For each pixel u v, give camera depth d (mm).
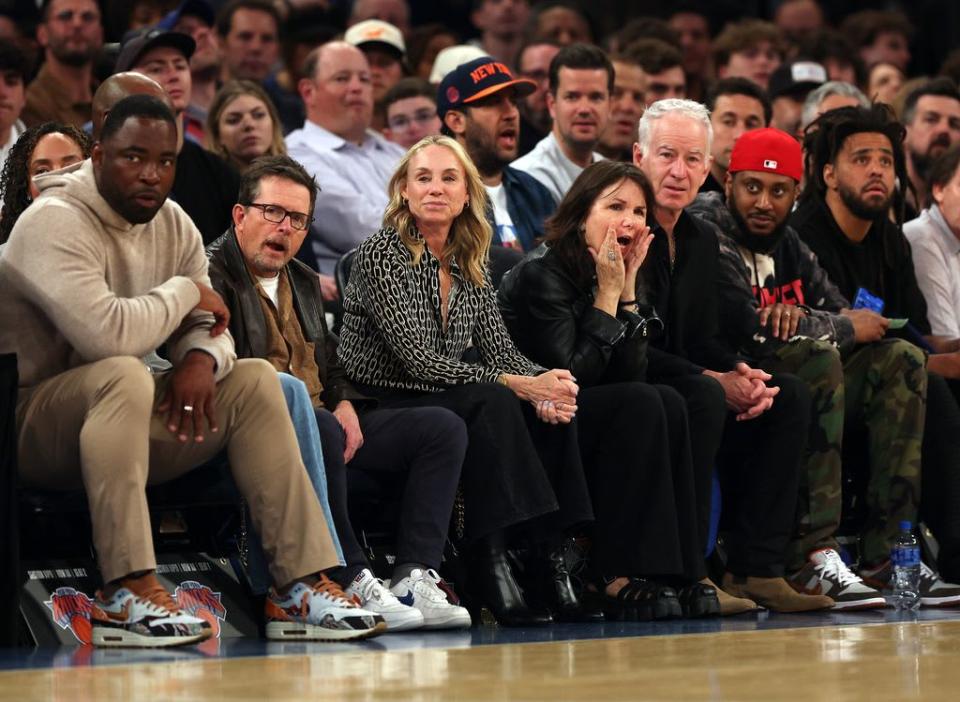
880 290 20453
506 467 15023
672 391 16172
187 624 12773
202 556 14461
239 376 13734
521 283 16781
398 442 15031
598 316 16328
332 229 21328
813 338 17906
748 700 8672
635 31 28359
